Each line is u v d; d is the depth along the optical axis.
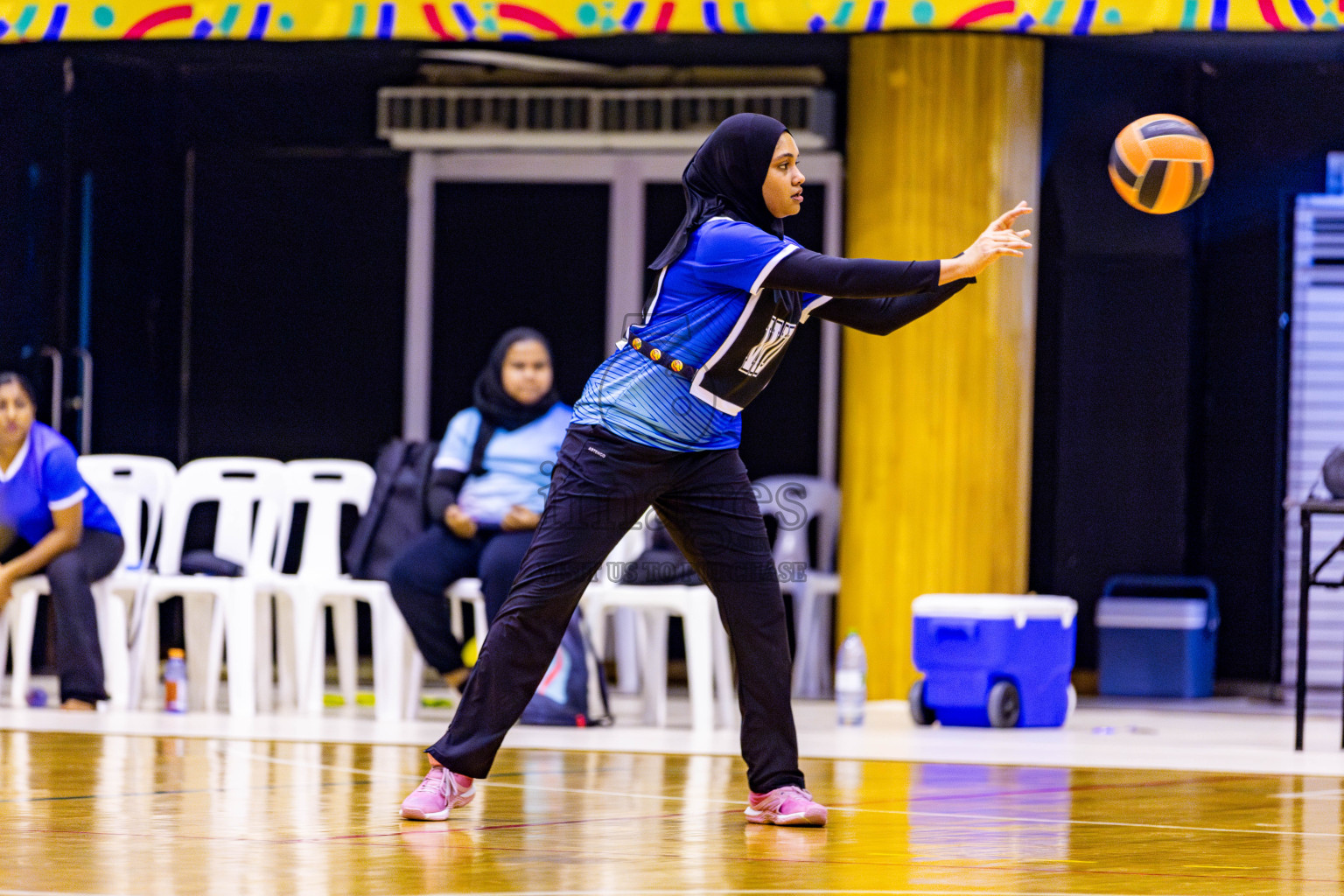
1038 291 18.16
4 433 13.85
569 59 18.34
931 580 15.66
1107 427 18.17
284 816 7.73
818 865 6.50
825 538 17.70
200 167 19.70
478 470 13.69
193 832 7.15
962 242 15.52
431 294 19.64
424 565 13.40
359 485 15.16
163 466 15.17
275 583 14.24
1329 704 16.81
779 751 7.71
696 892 5.84
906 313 7.67
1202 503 18.19
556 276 19.48
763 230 7.52
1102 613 17.41
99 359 18.88
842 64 18.23
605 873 6.24
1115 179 8.76
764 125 7.52
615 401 7.56
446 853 6.68
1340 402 17.66
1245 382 18.02
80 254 18.53
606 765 10.32
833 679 17.47
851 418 16.00
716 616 13.88
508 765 10.25
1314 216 17.67
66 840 6.89
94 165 18.64
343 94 19.45
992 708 13.78
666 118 18.67
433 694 16.56
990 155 15.51
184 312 19.73
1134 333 18.12
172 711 13.97
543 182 19.45
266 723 13.02
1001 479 15.73
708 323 7.45
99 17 15.70
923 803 8.66
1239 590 18.06
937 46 15.45
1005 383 15.72
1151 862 6.74
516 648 7.70
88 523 14.30
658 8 14.91
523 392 13.70
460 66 19.05
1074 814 8.31
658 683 13.90
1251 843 7.38
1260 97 17.67
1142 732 13.85
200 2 15.57
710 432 7.61
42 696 14.66
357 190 19.61
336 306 19.69
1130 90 17.84
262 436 19.77
